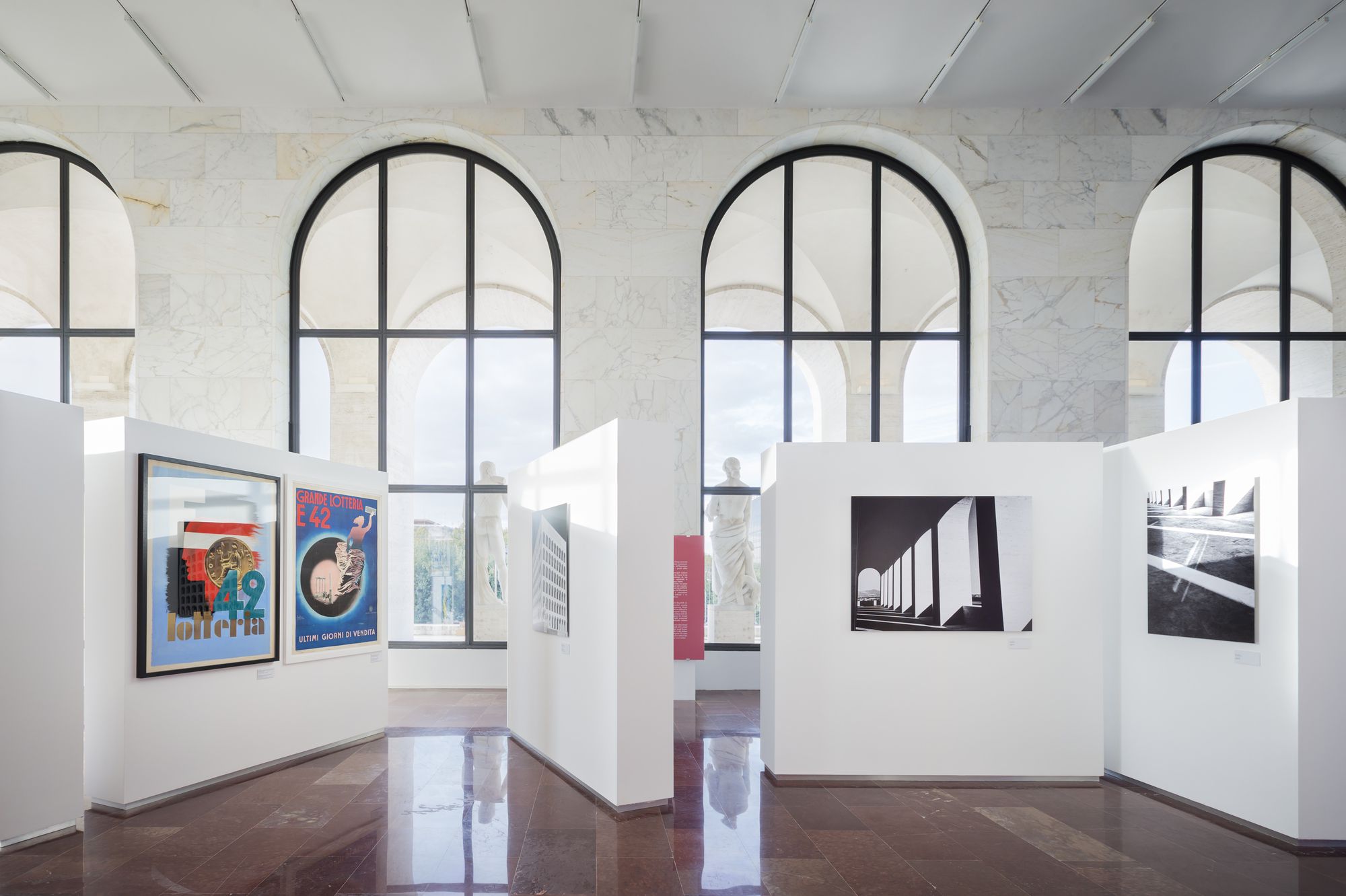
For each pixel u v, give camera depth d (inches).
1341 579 211.2
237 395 430.3
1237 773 225.5
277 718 277.1
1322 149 453.1
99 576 233.1
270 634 274.2
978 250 449.1
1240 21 365.1
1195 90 422.9
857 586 266.4
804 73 408.5
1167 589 249.6
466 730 335.3
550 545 284.2
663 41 381.7
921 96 430.3
